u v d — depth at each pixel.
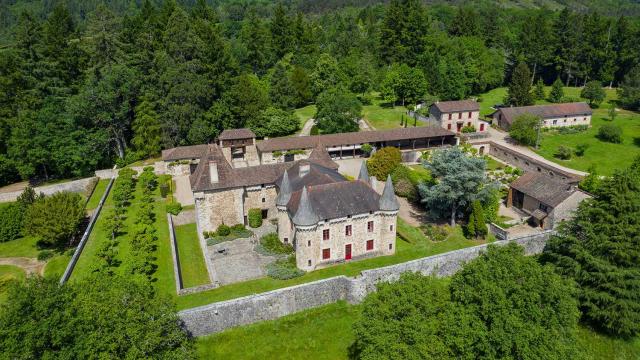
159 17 117.06
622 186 49.34
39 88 93.06
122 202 72.94
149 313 34.97
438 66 131.62
